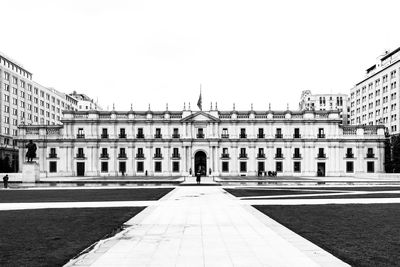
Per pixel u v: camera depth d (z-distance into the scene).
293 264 11.30
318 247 13.38
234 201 28.16
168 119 91.50
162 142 91.56
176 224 18.09
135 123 92.00
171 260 11.73
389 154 91.25
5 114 100.62
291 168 90.56
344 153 90.31
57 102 134.25
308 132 90.62
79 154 90.94
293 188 43.06
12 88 104.44
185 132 91.44
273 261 11.62
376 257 12.00
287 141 90.88
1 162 94.50
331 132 90.31
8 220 19.30
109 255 12.35
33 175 55.44
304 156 90.50
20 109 108.62
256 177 78.62
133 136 91.81
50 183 54.19
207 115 91.12
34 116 117.00
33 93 116.38
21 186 48.94
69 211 22.77
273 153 91.19
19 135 91.56
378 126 90.62
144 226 17.55
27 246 13.59
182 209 23.53
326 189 41.16
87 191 39.66
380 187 44.94
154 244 13.91
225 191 38.53
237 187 45.19
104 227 17.28
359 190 39.41
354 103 129.12
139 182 54.69
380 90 108.88
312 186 47.00
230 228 17.00
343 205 25.23
